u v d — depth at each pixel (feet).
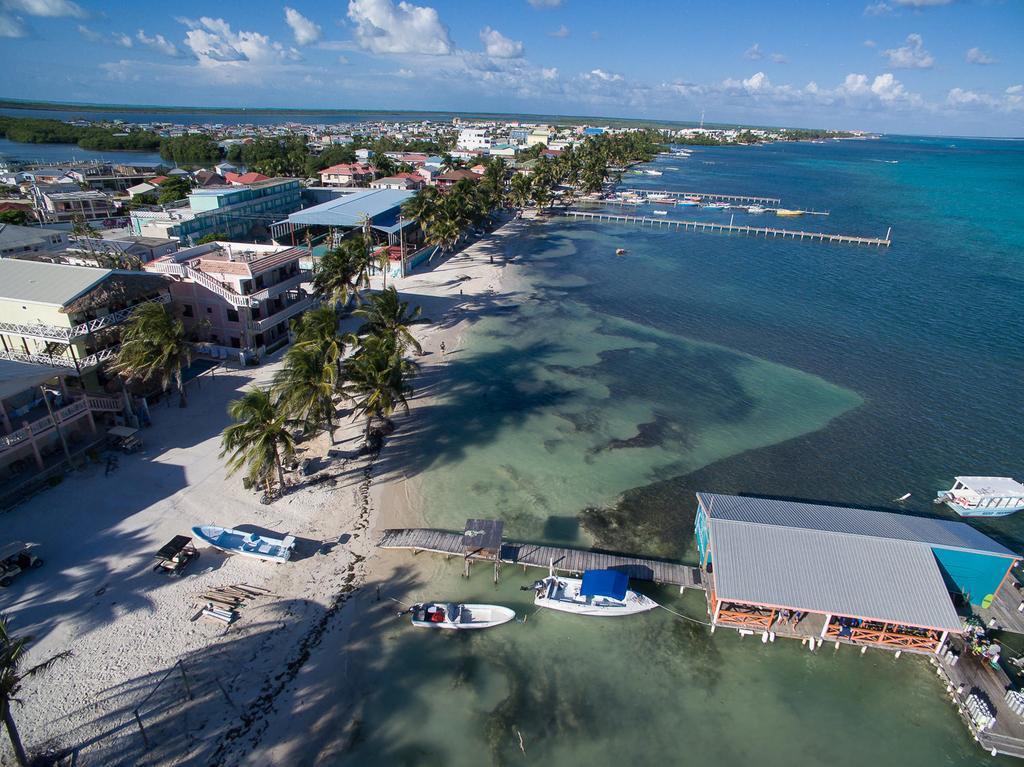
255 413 126.21
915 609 103.76
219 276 194.80
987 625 112.98
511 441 167.94
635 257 371.97
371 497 140.87
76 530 121.08
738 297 300.20
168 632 102.17
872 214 554.46
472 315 260.42
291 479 143.84
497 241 400.26
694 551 130.93
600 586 112.37
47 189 421.59
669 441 171.73
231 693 93.71
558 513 140.46
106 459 142.61
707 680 103.35
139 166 592.19
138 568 113.80
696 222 476.13
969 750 94.12
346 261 220.64
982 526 143.23
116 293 160.66
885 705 100.58
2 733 84.07
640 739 92.94
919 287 323.37
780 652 109.29
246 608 108.37
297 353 140.46
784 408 192.44
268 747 86.99
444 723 93.15
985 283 333.01
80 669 94.32
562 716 95.71
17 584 107.96
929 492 154.20
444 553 125.29
